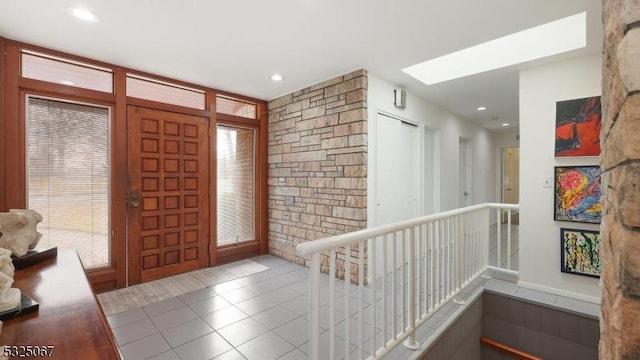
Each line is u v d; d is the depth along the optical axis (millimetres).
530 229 2908
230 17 2113
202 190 3582
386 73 3197
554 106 2795
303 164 3707
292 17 2115
